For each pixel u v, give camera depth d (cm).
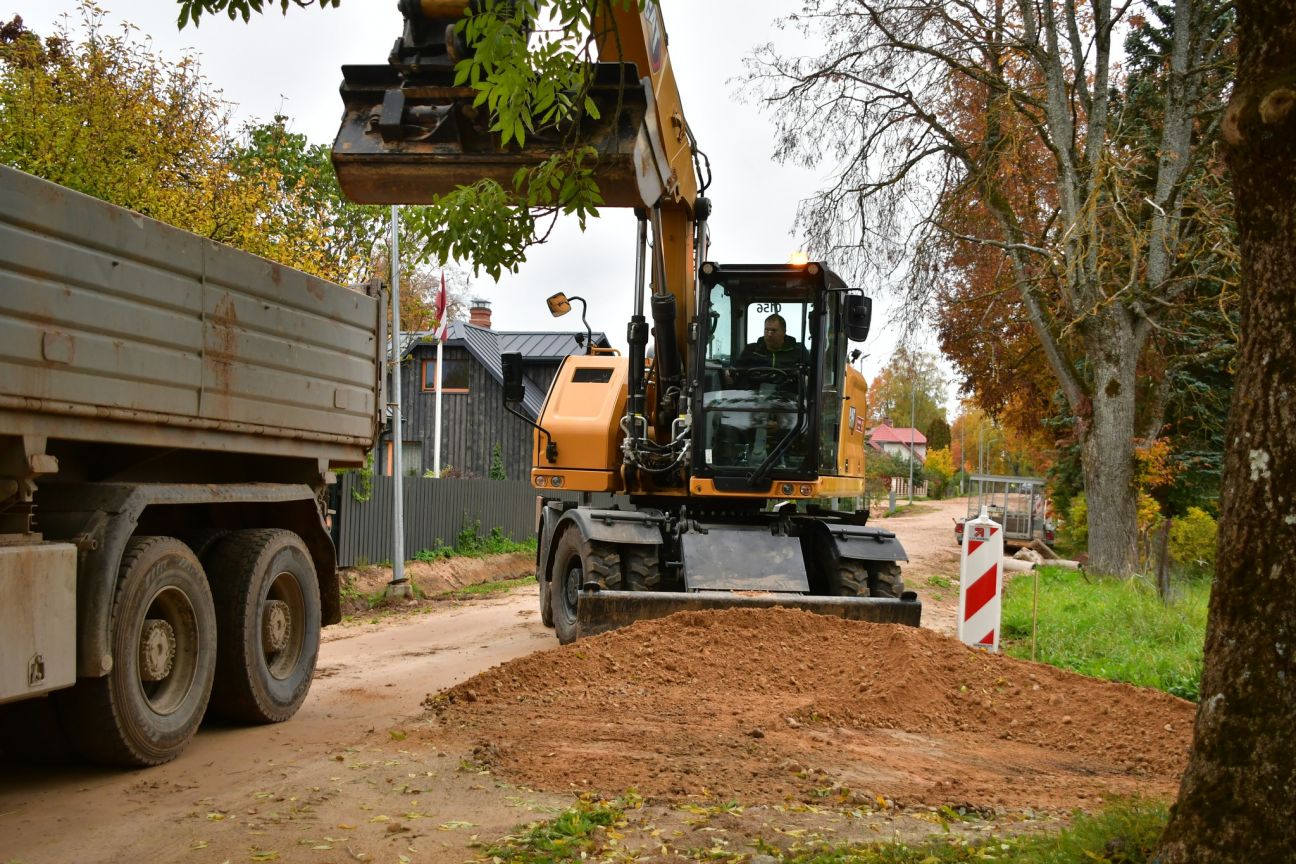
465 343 3778
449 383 3847
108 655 590
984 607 1030
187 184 1711
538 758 620
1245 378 369
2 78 1571
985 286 2448
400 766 618
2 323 518
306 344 809
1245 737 357
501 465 3406
